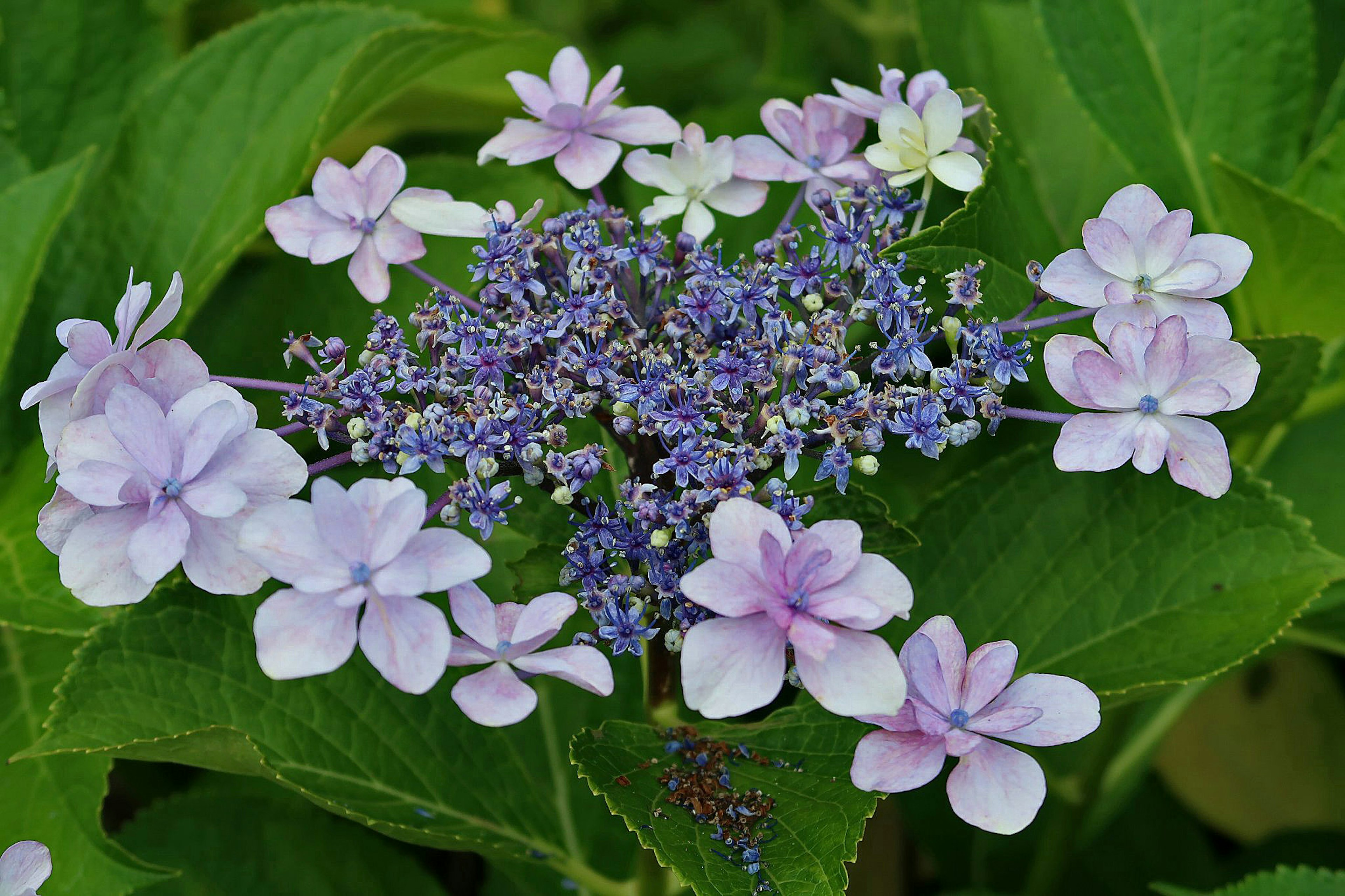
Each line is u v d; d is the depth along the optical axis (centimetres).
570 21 119
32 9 83
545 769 76
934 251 69
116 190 78
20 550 73
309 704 71
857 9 104
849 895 84
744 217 81
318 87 78
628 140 72
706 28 119
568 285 68
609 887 75
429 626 63
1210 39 81
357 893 80
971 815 64
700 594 63
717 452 65
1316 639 79
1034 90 85
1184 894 77
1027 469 75
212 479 65
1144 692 71
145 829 79
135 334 67
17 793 72
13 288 75
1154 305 68
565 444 66
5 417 77
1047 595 75
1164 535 74
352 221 70
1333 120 81
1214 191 81
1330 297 77
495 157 78
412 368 66
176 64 79
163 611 70
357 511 63
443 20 85
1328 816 89
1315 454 83
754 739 69
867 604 63
